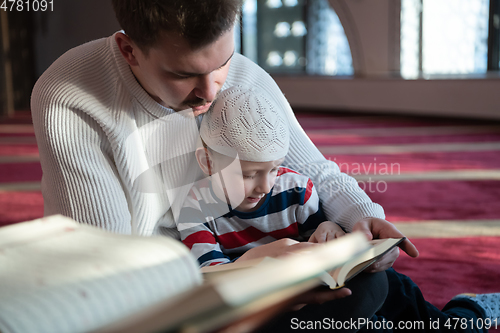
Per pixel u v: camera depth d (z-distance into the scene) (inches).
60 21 356.2
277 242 35.8
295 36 349.4
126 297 16.7
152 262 18.5
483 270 69.5
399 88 298.7
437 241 83.3
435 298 60.4
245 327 17.4
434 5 282.2
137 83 41.0
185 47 32.7
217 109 44.6
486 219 95.3
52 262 18.2
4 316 14.7
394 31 298.8
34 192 123.6
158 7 31.4
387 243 34.7
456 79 270.7
